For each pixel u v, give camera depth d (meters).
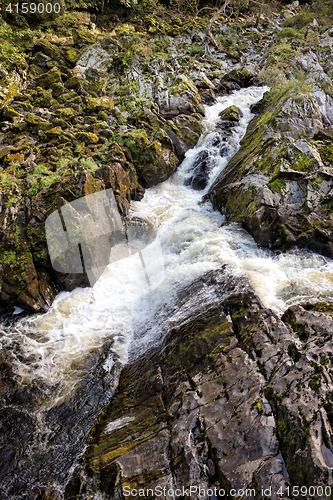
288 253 5.12
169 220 6.54
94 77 9.21
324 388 2.70
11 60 8.78
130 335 4.48
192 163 8.02
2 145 6.55
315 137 6.99
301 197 5.49
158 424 2.97
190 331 3.82
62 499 2.64
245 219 5.75
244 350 3.32
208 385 3.09
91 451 2.99
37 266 4.86
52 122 7.13
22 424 3.37
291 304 4.02
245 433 2.61
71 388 3.75
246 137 8.25
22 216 4.92
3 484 2.86
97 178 5.68
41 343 4.29
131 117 8.11
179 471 2.53
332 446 2.35
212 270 4.82
